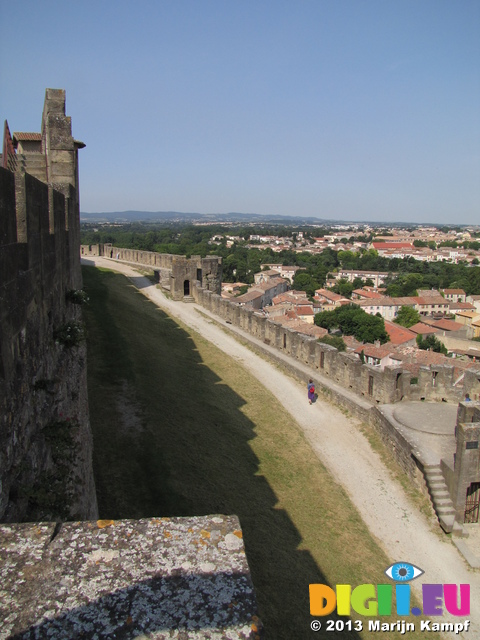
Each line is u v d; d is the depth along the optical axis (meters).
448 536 12.12
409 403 17.31
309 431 17.12
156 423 14.62
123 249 48.44
